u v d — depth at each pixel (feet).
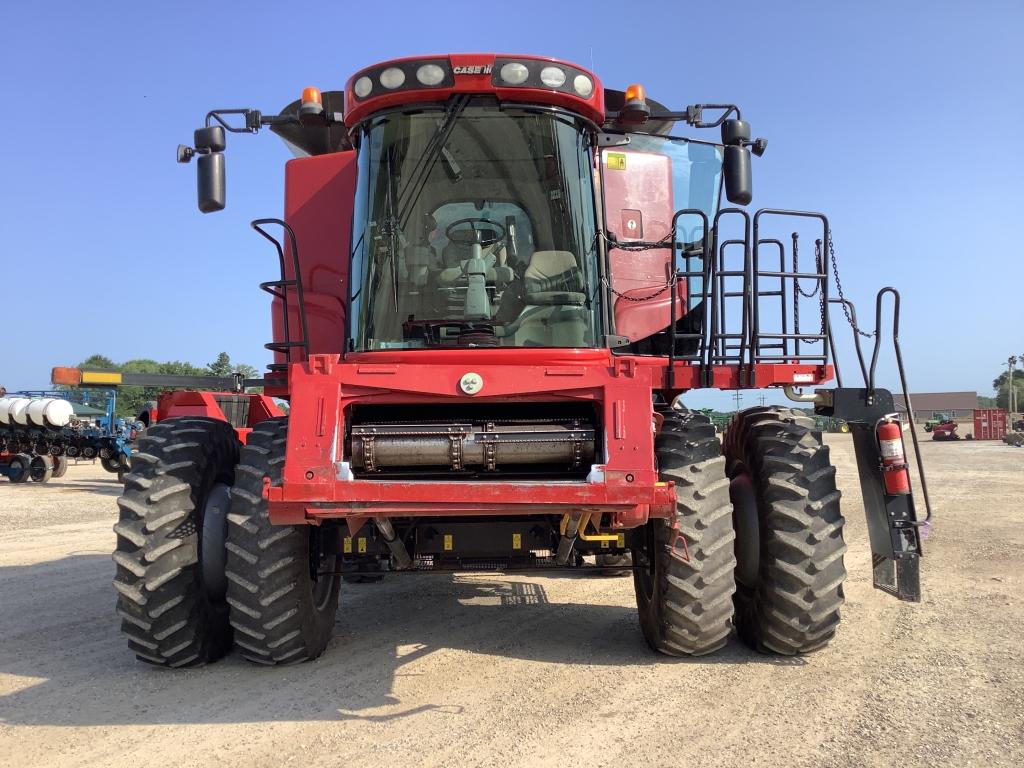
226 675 14.94
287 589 14.35
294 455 12.52
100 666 15.60
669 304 20.34
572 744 11.49
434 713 12.80
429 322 14.94
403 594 22.79
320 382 12.97
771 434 15.70
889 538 14.89
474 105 15.37
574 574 25.64
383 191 15.51
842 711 12.76
